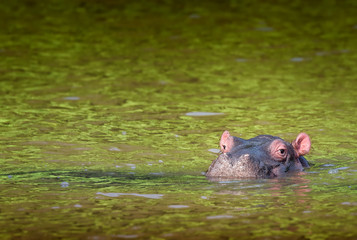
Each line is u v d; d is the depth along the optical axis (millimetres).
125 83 71750
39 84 70875
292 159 42438
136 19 113250
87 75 75625
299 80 73250
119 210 32781
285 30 104875
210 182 38469
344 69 78562
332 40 97062
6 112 58812
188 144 49375
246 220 31047
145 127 54438
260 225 30328
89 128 53844
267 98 65188
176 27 106938
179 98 65375
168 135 52031
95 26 107375
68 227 30125
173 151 47469
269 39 98188
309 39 98062
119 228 29984
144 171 41875
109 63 82312
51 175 40625
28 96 65375
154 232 29422
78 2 127312
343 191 36281
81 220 31172
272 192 36000
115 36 100000
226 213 32156
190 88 69750
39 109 60188
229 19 113812
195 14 117875
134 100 64312
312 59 84625
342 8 124375
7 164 43375
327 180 39094
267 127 54250
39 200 34656
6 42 94938
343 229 29719
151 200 34625
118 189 37062
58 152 46656
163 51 89812
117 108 61031
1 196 35500
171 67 80125
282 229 29766
